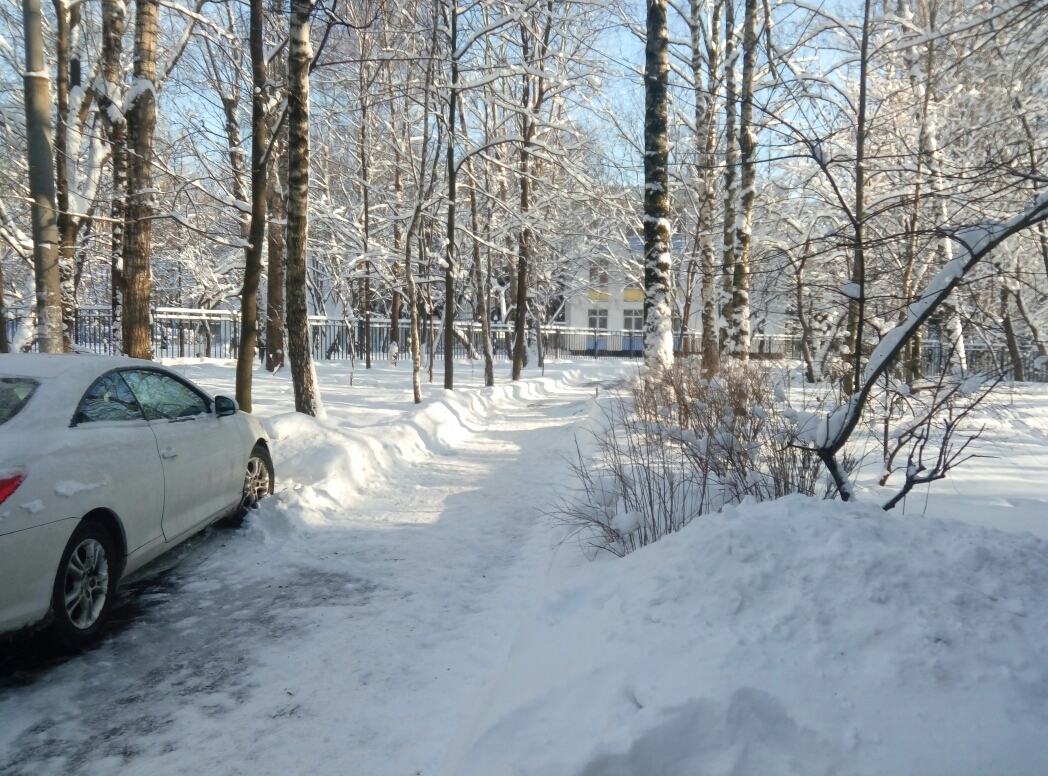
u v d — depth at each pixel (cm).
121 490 475
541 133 2406
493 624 491
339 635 473
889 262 736
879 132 1288
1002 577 357
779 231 2378
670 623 348
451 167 1766
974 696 284
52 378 473
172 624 490
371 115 2167
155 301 3164
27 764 334
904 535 399
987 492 682
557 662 349
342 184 2700
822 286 571
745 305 1708
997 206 862
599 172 2180
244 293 1087
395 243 2677
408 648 455
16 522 388
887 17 1196
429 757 335
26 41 886
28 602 395
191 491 578
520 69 1678
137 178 1084
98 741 353
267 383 1923
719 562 384
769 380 830
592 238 3147
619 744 262
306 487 789
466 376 2645
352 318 3072
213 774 325
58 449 429
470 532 715
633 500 577
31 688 403
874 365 492
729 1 1945
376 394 1773
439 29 1667
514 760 274
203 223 1953
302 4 1085
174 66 1631
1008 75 935
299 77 1095
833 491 558
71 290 1521
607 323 5534
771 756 262
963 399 628
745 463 589
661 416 768
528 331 3778
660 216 1338
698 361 1155
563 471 988
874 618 329
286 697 394
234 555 632
